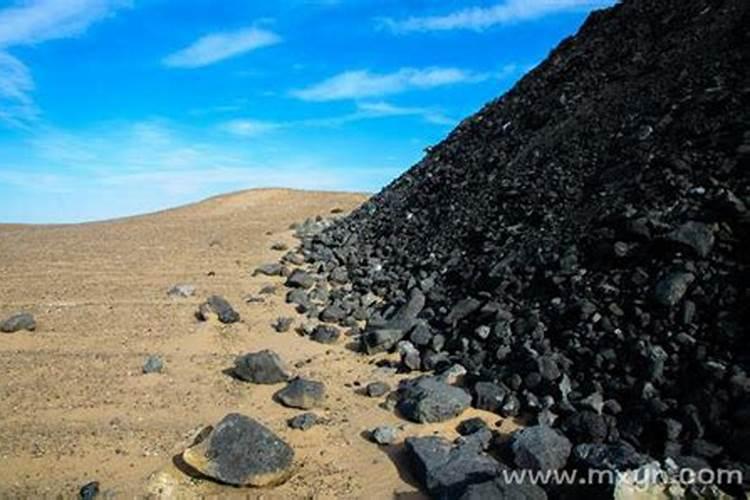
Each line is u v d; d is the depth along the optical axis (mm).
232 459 6504
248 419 6828
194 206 31234
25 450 7074
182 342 10789
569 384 7648
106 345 10500
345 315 12242
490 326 9414
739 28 11859
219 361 10023
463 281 11422
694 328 7277
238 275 15648
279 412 8234
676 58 12812
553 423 7223
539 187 12469
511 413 7680
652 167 10125
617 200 9953
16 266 16312
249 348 10734
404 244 15344
